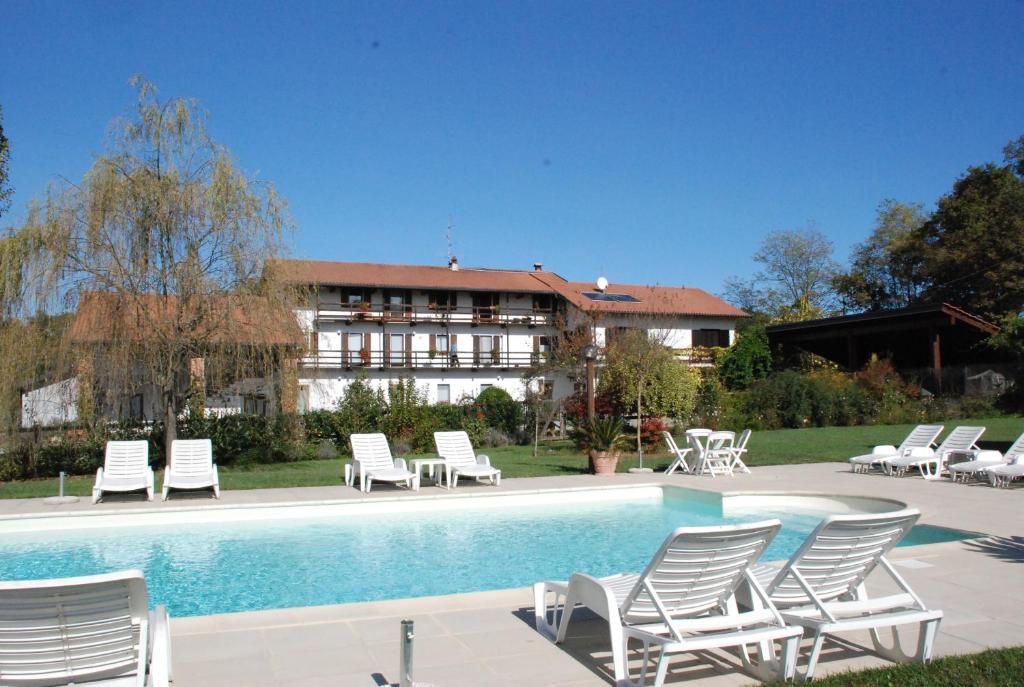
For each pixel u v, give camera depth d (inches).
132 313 675.4
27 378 665.0
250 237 704.4
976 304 1622.8
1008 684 175.6
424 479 656.4
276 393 758.5
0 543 437.7
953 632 220.2
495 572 365.7
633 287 1838.1
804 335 1531.7
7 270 649.6
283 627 229.6
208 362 700.0
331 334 1545.3
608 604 189.2
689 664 199.2
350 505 525.0
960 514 435.5
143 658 156.3
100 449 717.3
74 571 372.5
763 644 188.5
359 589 337.4
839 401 1264.8
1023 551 330.0
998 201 1630.2
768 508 531.5
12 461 686.5
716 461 681.6
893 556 321.1
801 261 2347.4
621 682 181.2
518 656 204.2
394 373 1560.0
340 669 193.8
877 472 658.8
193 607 312.3
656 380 1106.1
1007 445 828.6
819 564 200.5
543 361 1418.6
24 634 147.0
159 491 584.1
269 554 408.2
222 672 191.6
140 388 706.8
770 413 1229.1
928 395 1304.1
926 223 1820.9
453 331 1622.8
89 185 671.8
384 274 1585.9
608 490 581.9
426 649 209.8
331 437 949.8
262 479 664.4
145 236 684.7
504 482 616.1
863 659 201.5
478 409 1110.4
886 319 1359.5
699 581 192.7
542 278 1755.7
